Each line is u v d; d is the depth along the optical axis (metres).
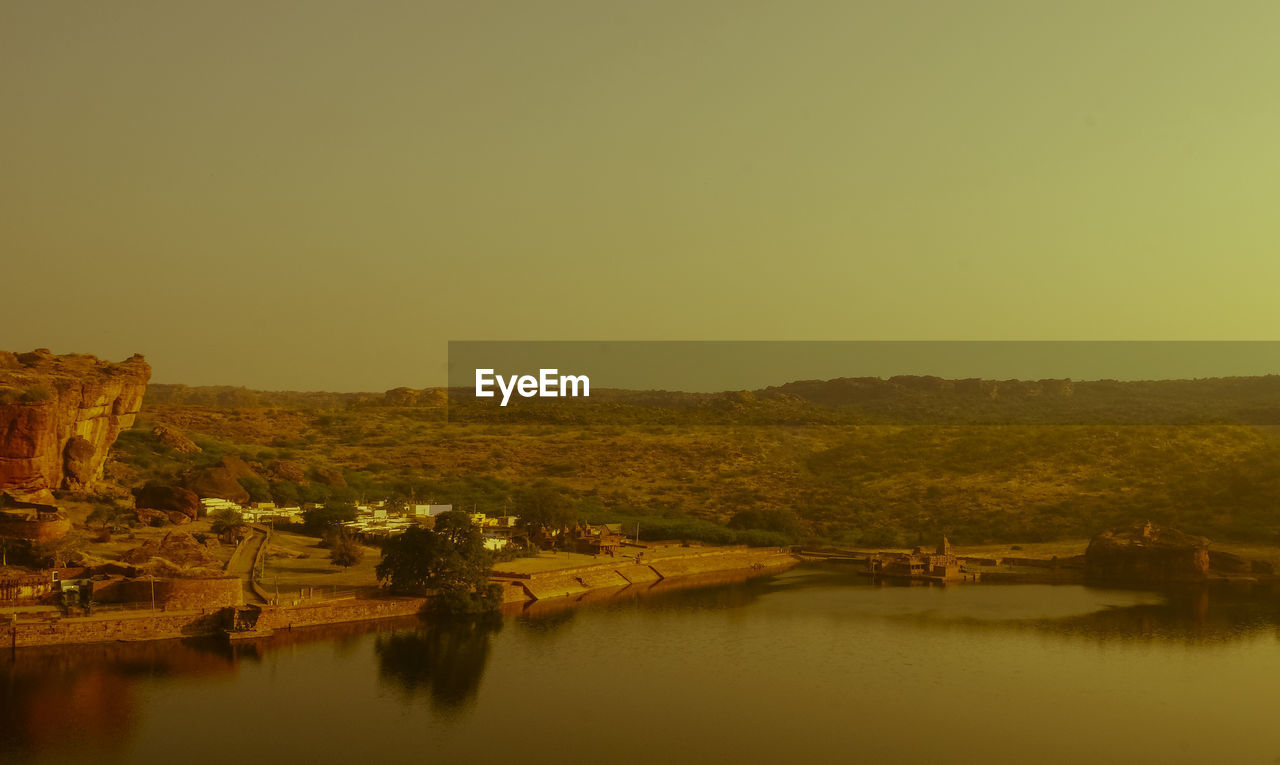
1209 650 90.50
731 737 66.75
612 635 92.44
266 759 60.25
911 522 176.88
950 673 82.19
